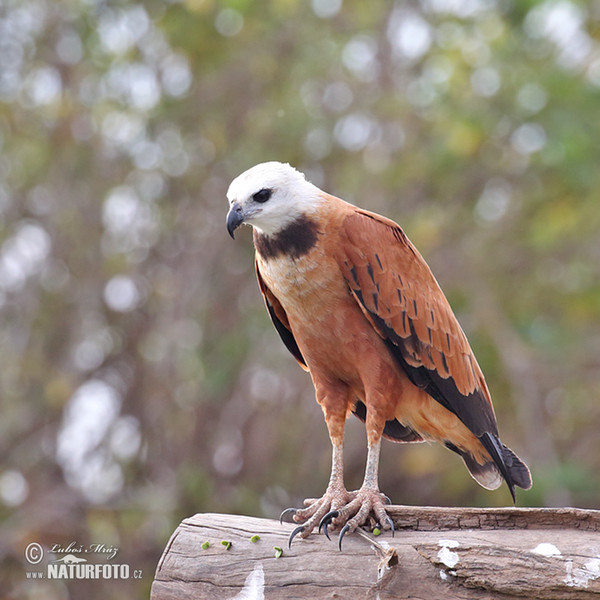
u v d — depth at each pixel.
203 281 14.87
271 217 6.61
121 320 14.98
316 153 14.56
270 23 14.87
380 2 14.79
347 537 5.58
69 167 14.98
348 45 14.68
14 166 14.92
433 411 7.07
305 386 14.34
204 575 5.60
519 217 14.39
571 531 5.20
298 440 14.43
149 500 13.41
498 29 14.23
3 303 14.95
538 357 13.91
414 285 6.90
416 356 6.82
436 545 5.26
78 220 14.98
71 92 15.02
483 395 7.28
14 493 14.29
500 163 14.26
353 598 5.29
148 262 15.08
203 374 14.23
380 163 14.48
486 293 14.08
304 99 14.62
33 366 14.65
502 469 6.93
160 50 15.06
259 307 14.55
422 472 14.15
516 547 5.12
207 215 15.00
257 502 13.83
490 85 13.97
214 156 14.92
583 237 14.10
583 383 13.99
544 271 14.34
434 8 14.70
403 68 14.81
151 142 14.94
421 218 14.04
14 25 15.00
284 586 5.44
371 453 6.49
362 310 6.66
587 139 13.14
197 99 14.79
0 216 14.84
